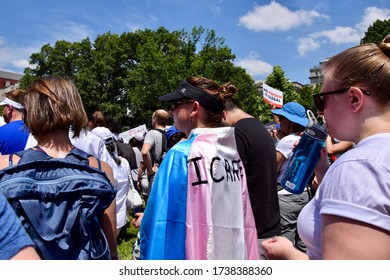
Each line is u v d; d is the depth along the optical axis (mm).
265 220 2428
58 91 1708
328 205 1087
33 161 1515
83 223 1535
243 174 2043
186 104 2062
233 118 2725
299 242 1950
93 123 4707
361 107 1188
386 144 1087
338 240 1039
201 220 1765
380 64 1165
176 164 1828
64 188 1510
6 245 979
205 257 1728
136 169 6547
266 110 39594
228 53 37094
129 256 4547
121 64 43281
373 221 993
